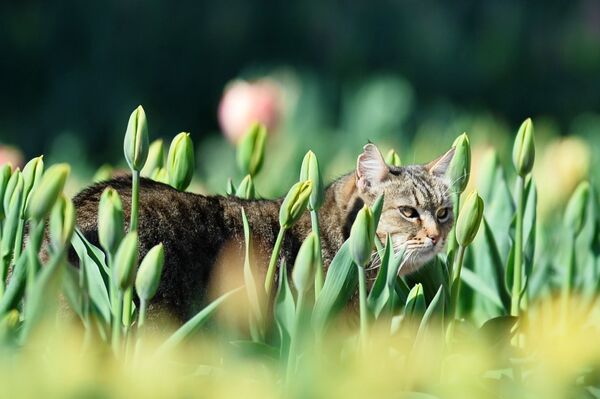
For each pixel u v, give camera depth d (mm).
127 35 28953
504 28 32094
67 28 28828
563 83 32219
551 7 32875
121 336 5770
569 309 7926
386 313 6090
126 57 28703
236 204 8742
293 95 17594
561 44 32719
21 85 28703
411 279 7562
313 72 27891
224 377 5676
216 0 30312
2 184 6406
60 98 27594
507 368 6516
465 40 31797
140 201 8062
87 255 5988
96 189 8195
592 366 6559
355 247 5617
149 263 5406
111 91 28125
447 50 31359
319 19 31422
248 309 6926
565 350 6535
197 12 29938
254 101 12391
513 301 7223
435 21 31922
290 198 6051
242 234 8531
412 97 23828
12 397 4918
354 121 18688
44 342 5328
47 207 5203
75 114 27438
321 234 9547
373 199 9953
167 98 29109
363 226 5566
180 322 7898
